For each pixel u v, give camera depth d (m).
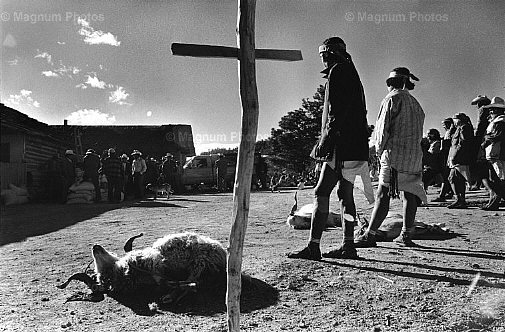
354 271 5.57
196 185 30.53
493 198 11.20
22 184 21.30
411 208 7.04
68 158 20.42
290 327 4.08
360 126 6.08
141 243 8.34
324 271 5.59
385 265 5.82
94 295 5.06
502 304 4.35
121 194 20.02
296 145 47.84
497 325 4.01
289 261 6.00
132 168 22.42
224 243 8.03
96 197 19.67
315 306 4.57
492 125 11.16
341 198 6.20
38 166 23.36
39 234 9.78
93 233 9.80
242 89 3.19
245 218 3.17
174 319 4.36
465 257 6.29
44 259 7.05
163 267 4.99
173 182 27.31
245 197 3.17
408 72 6.75
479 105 11.34
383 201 6.85
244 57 3.19
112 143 35.62
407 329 3.97
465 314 4.21
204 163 30.92
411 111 6.62
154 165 25.66
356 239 7.30
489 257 6.28
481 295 4.64
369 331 3.96
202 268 5.05
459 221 9.59
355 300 4.69
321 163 6.20
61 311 4.62
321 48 6.18
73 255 7.33
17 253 7.58
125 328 4.15
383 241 7.73
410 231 7.13
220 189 28.11
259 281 5.27
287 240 8.09
